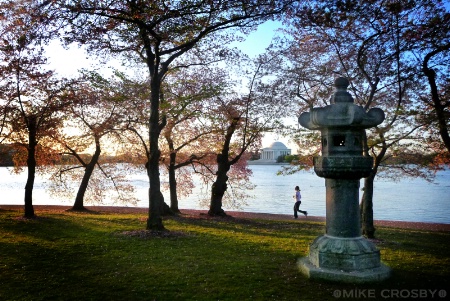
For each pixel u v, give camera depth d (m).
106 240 12.73
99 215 21.95
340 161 8.24
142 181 79.75
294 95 20.83
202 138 25.53
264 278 8.64
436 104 13.36
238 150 27.48
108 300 7.39
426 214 30.88
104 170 31.08
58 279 8.53
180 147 24.39
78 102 20.62
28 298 7.43
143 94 21.67
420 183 74.81
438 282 8.41
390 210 33.50
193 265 9.77
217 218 22.61
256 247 12.23
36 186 64.19
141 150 26.83
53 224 16.25
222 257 10.70
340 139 8.71
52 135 23.28
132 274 8.92
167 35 15.17
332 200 8.78
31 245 11.68
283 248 12.11
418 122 14.41
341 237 8.62
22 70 17.53
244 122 23.77
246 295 7.59
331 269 8.42
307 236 15.17
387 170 20.69
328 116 8.29
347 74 16.69
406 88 15.47
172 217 22.03
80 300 7.38
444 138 13.39
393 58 14.99
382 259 10.66
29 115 19.11
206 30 14.97
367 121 8.20
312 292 7.71
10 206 30.00
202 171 28.98
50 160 26.92
